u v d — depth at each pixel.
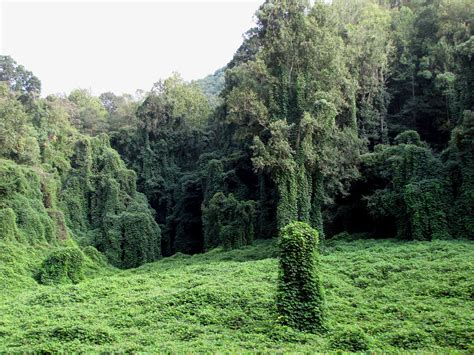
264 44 40.75
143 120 60.72
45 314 20.81
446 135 43.09
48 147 48.44
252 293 21.20
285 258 18.72
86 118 67.25
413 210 31.50
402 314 17.84
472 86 33.34
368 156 37.22
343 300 20.61
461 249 26.25
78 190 48.69
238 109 38.53
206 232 44.84
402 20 48.00
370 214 36.81
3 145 41.12
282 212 34.50
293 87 38.78
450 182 31.95
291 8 38.69
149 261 46.34
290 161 34.75
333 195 38.28
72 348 15.57
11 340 17.09
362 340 14.66
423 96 44.88
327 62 37.94
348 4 50.97
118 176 51.09
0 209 36.56
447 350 13.68
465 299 18.91
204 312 19.28
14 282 29.84
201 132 61.81
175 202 56.94
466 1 42.84
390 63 46.09
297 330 17.08
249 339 16.25
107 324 19.09
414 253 26.73
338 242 35.91
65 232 41.62
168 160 60.47
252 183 49.97
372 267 24.81
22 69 61.56
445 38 43.59
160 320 19.23
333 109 34.78
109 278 29.50
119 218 46.72
